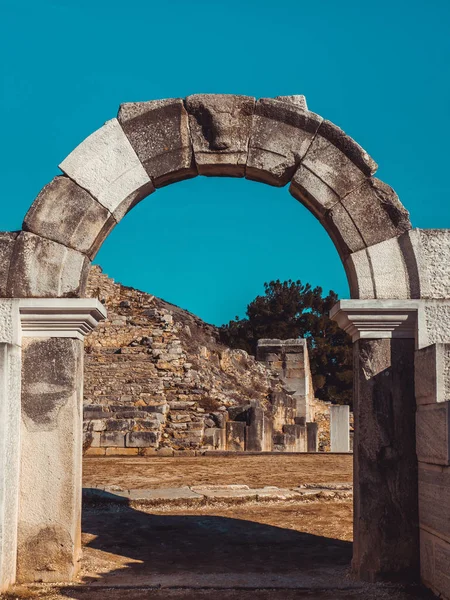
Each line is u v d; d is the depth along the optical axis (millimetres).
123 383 24609
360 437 7406
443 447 6508
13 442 7062
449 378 6703
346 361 49594
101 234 7695
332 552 8633
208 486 13000
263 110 7781
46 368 7387
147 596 6777
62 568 7191
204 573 7629
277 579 7379
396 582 7203
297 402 32844
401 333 7496
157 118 7777
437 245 7555
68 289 7480
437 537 6707
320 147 7707
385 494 7328
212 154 7754
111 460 19078
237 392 27766
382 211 7605
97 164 7680
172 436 22672
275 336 50844
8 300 7344
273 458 19922
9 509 6887
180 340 27891
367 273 7543
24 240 7492
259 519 10633
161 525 10188
